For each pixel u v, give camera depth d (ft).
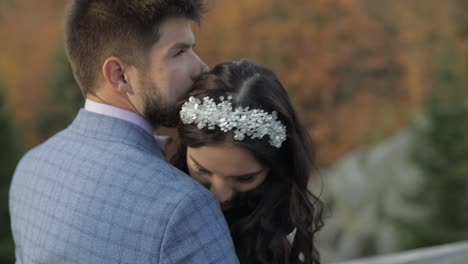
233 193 5.09
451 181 31.78
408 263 9.68
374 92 66.33
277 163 5.09
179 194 4.14
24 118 68.28
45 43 72.95
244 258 5.16
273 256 5.16
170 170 4.33
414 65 66.03
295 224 5.16
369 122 65.46
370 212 44.42
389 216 35.32
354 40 66.03
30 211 4.82
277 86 4.98
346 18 65.57
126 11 4.48
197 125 4.73
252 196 5.19
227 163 4.80
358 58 66.28
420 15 67.31
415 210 33.14
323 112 65.98
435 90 41.22
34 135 62.44
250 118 4.71
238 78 4.86
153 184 4.19
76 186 4.43
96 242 4.21
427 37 66.69
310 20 64.80
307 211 5.28
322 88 65.36
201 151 4.82
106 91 4.71
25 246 4.81
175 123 4.99
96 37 4.60
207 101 4.74
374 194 45.85
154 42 4.56
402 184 42.57
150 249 4.04
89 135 4.71
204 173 5.02
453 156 32.07
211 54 61.36
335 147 65.10
